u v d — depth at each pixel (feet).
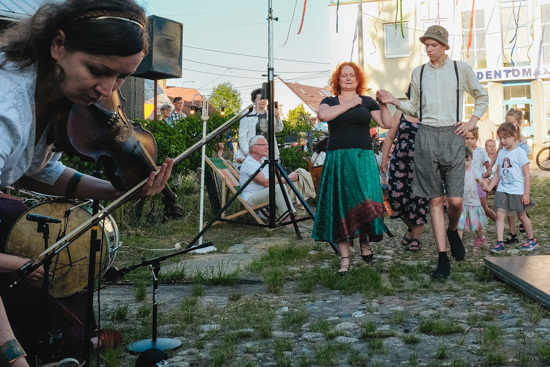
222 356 9.41
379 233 16.58
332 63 102.42
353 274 16.14
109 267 10.09
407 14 97.96
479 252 20.49
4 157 4.95
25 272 6.20
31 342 7.88
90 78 5.01
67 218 8.96
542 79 92.58
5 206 9.42
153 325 10.24
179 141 27.17
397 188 20.79
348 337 10.76
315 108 132.05
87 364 7.18
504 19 92.68
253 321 11.81
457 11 94.27
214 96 186.80
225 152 39.22
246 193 27.30
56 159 7.44
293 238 24.13
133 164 6.18
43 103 5.47
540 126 93.56
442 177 16.81
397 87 100.01
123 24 4.90
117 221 24.95
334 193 16.76
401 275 16.28
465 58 94.53
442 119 16.48
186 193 32.22
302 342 10.58
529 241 20.88
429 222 28.04
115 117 6.03
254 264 17.76
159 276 15.97
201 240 23.34
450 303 12.90
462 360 9.14
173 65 24.79
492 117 95.30
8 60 5.02
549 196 36.37
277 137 42.91
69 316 8.61
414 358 9.44
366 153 16.76
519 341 10.16
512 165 20.76
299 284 15.19
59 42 4.95
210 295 14.29
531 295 12.94
